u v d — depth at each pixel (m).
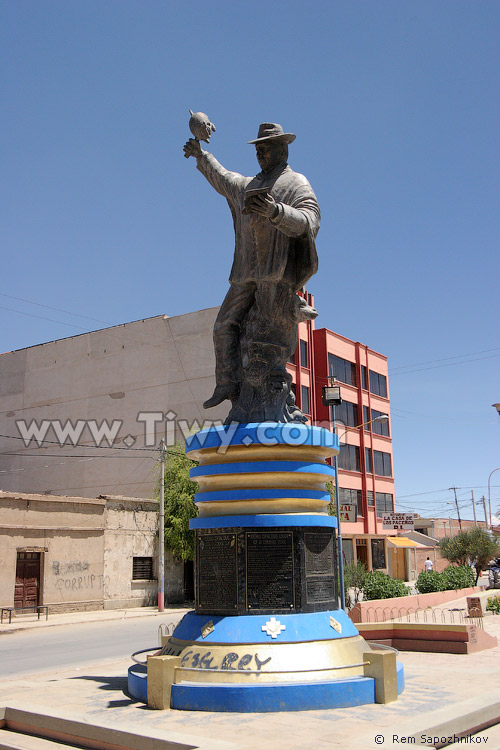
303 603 7.71
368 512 43.91
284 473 8.08
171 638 8.17
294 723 6.29
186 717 6.62
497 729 6.74
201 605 8.08
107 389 38.09
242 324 9.31
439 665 11.00
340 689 6.94
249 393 9.02
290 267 8.71
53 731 6.73
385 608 19.38
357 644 7.78
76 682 8.92
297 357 38.31
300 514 7.96
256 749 5.32
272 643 7.32
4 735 6.93
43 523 26.23
